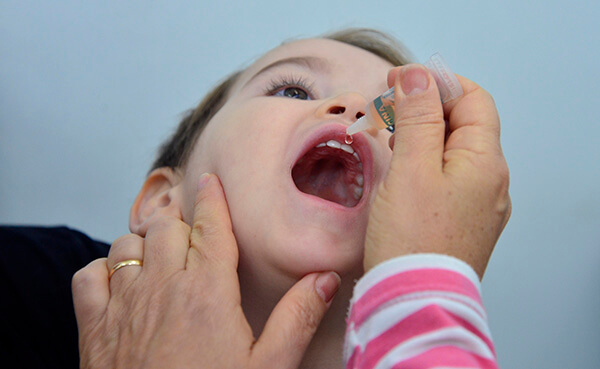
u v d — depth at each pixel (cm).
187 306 78
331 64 121
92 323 89
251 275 97
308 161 111
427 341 58
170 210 125
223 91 145
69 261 135
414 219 70
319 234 88
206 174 106
